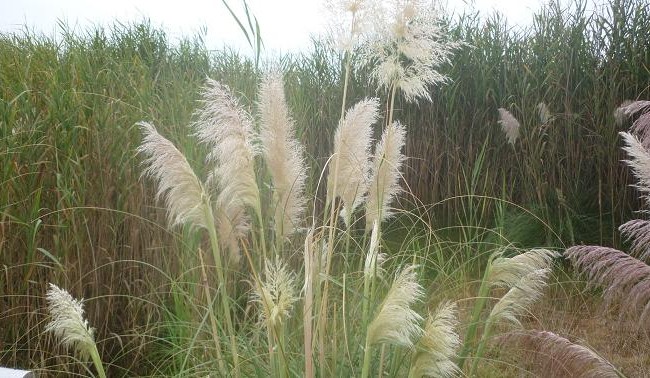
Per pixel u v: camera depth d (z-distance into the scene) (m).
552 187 8.00
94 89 5.90
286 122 3.60
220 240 3.80
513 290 3.75
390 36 3.52
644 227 3.79
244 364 3.68
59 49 7.35
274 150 3.57
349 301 4.05
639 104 4.51
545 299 6.17
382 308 2.87
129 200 5.28
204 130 3.36
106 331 5.07
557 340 3.59
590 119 8.25
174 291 4.74
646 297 3.76
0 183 4.94
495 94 8.54
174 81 6.74
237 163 3.33
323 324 3.35
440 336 2.90
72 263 5.07
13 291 4.96
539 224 7.50
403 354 3.66
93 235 5.18
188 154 5.24
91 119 5.46
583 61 8.33
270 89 3.58
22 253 4.99
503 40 8.86
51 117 5.28
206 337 4.72
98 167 5.29
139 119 5.69
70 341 3.19
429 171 8.70
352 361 3.55
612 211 7.48
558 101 8.38
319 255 3.62
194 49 8.52
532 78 8.53
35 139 5.23
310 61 9.54
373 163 3.93
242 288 5.40
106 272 5.21
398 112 8.88
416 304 4.11
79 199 5.04
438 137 8.71
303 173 3.70
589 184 8.28
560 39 8.40
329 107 8.95
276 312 2.97
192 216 3.37
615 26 8.07
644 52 7.98
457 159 8.45
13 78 6.11
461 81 8.77
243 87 7.18
